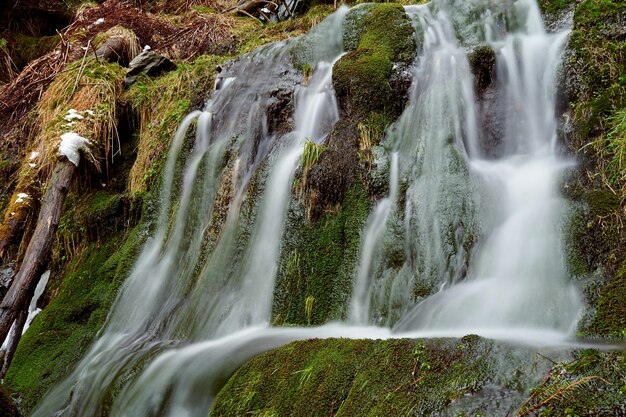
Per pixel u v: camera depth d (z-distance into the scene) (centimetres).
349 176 460
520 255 350
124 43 933
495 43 527
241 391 293
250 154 565
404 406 226
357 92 512
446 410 214
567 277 326
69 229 682
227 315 437
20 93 875
